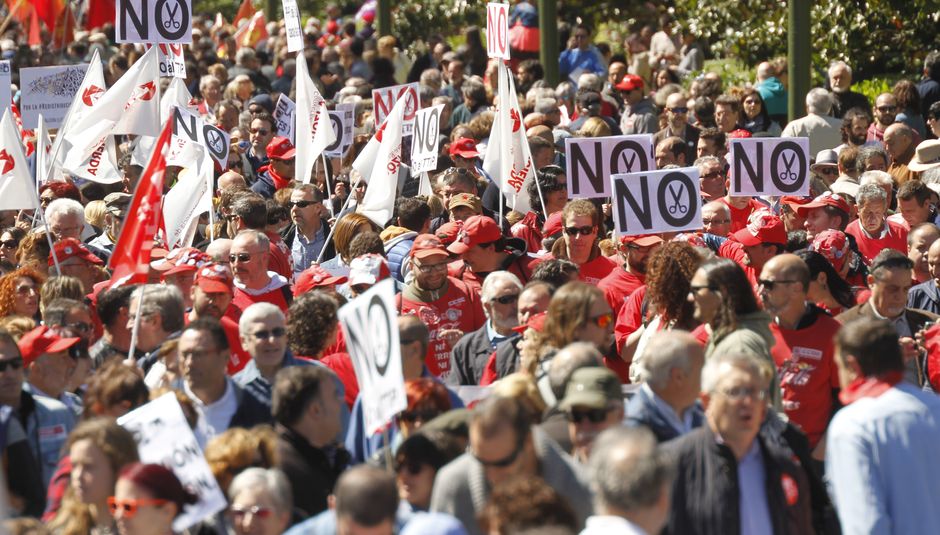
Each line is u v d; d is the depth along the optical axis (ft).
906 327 76.02
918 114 142.20
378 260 83.30
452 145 128.67
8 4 291.58
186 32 114.21
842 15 197.98
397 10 296.30
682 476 52.01
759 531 52.06
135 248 72.38
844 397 54.80
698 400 59.82
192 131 124.88
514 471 49.34
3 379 61.41
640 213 92.02
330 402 58.18
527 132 131.44
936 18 192.95
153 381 72.18
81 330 71.46
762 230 88.12
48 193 119.55
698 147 132.98
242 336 67.46
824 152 124.67
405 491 54.03
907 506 52.80
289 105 145.18
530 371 63.16
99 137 118.11
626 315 79.00
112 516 52.70
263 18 268.41
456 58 210.59
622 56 233.76
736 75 212.23
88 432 52.75
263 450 55.93
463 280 91.97
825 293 80.38
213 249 92.63
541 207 113.70
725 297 64.23
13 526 49.29
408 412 58.80
